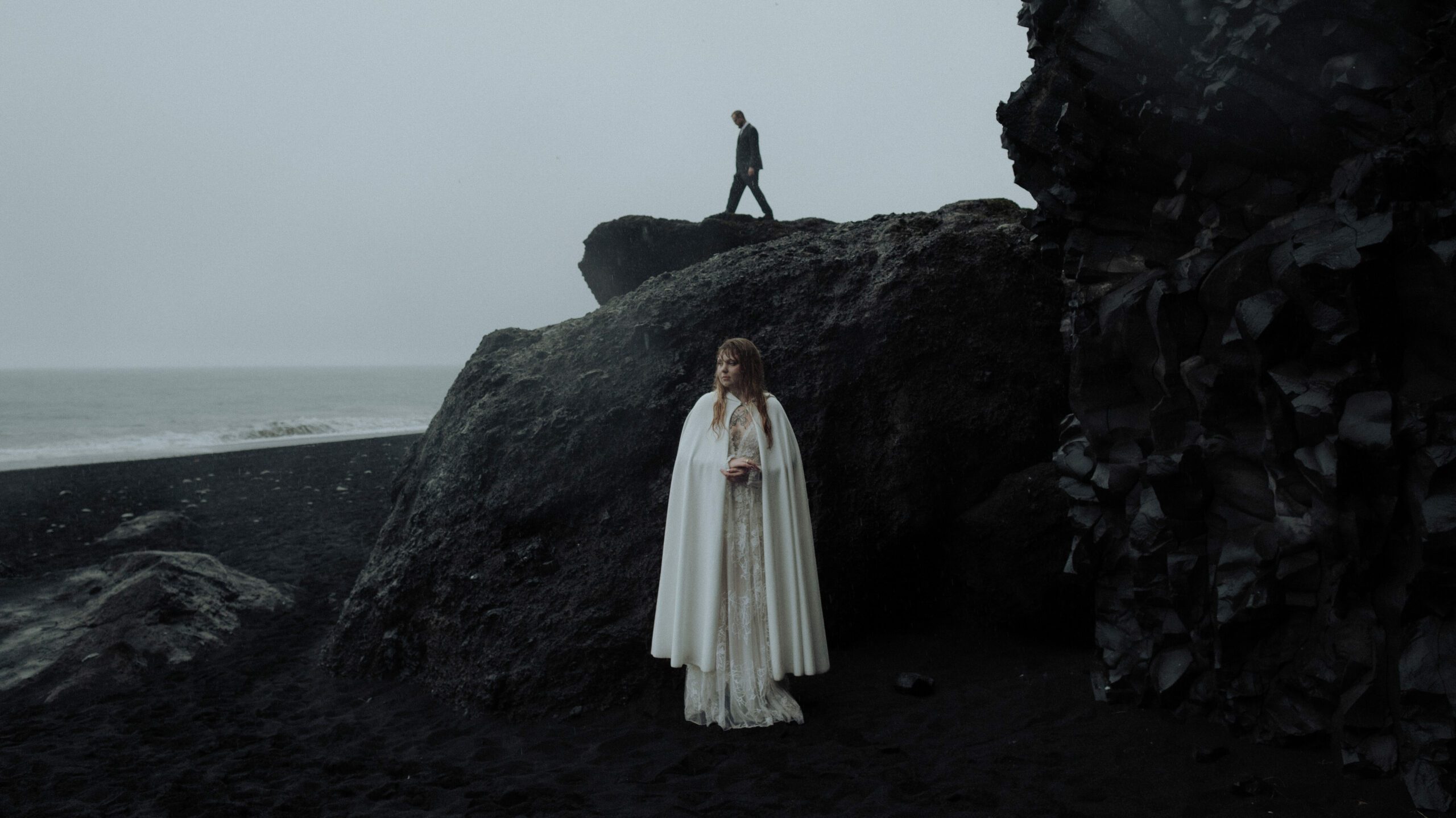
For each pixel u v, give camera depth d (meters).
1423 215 2.73
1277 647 3.24
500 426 5.27
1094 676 3.91
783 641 3.84
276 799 3.33
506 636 4.50
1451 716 2.70
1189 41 3.21
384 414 39.50
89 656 5.32
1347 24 2.85
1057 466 3.98
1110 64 3.33
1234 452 3.31
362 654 5.03
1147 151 3.37
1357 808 2.74
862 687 4.27
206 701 4.69
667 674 4.23
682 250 7.86
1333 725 3.07
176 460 17.58
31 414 36.22
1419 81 2.75
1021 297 5.03
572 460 4.97
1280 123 3.04
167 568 6.30
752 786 3.25
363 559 8.22
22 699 4.95
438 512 5.19
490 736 4.01
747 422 3.89
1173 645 3.58
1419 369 2.85
